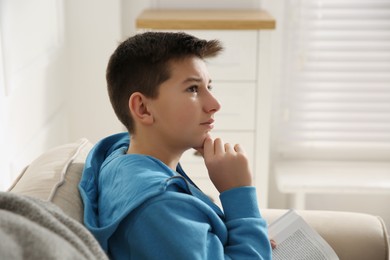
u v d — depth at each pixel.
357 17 2.85
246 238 1.14
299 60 2.89
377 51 2.89
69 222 0.96
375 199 3.09
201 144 1.25
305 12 2.85
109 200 1.15
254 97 2.53
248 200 1.20
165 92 1.20
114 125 2.82
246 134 2.57
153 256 1.06
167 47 1.20
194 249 1.05
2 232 0.81
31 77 2.11
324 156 3.04
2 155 1.75
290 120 2.97
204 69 1.23
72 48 2.73
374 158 3.03
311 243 1.39
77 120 2.81
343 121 2.96
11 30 1.87
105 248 1.10
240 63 2.49
